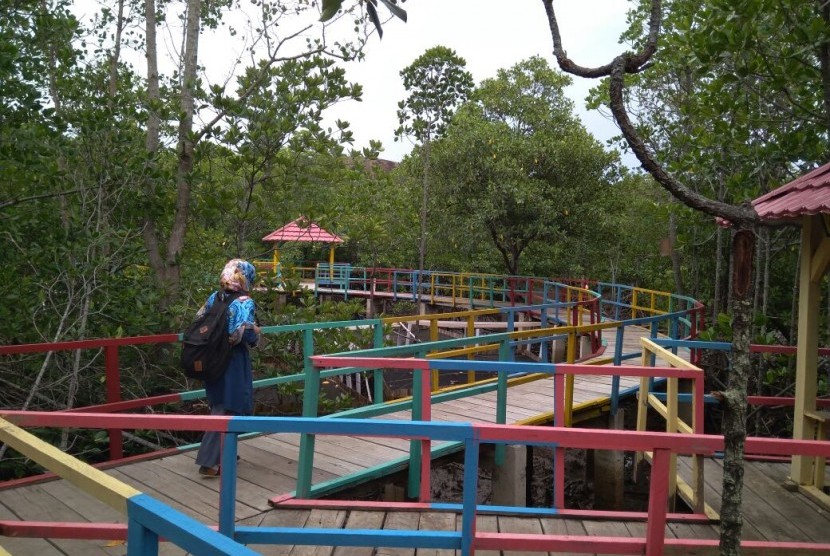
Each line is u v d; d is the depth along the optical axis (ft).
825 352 20.27
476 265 80.84
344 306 31.83
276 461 17.90
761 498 16.58
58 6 32.73
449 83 54.65
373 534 10.61
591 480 29.43
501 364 15.15
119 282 28.37
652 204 39.70
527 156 69.00
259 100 31.65
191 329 16.06
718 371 35.29
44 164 27.32
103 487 6.14
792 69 22.88
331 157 33.30
